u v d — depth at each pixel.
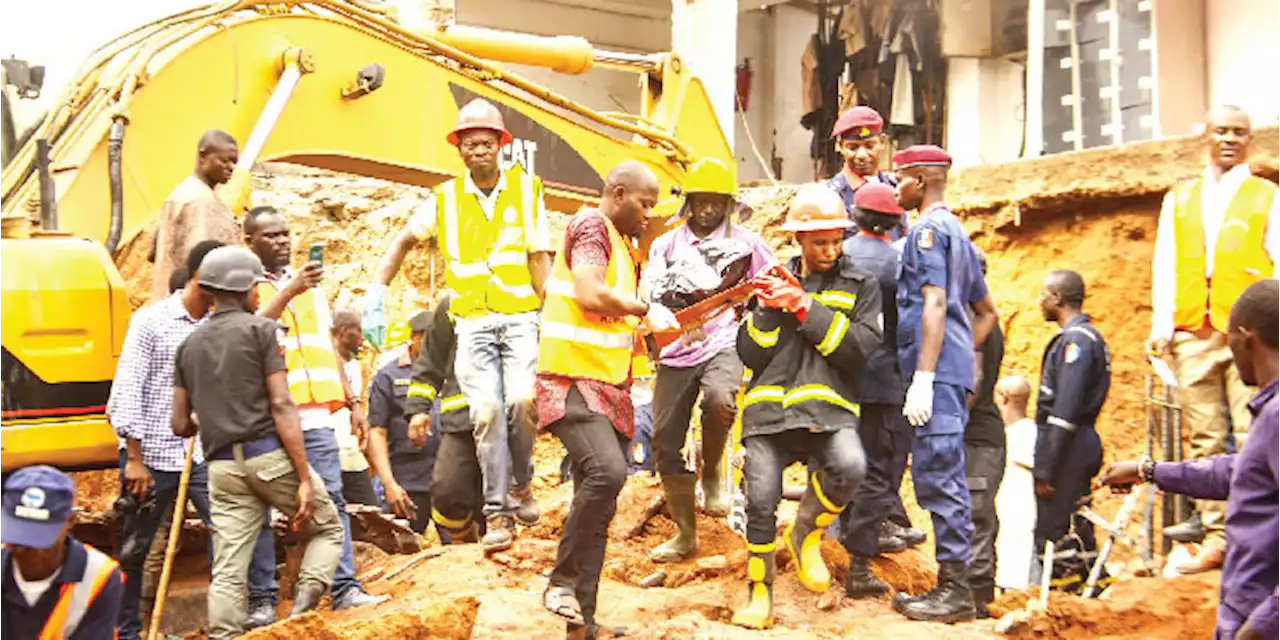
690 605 8.33
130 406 8.10
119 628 8.48
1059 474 9.59
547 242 9.45
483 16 24.44
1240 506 5.46
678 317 7.88
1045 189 14.53
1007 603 8.51
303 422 8.73
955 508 8.10
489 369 9.20
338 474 8.86
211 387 7.64
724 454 10.29
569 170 12.46
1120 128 16.77
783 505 11.46
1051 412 9.50
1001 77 19.97
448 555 9.24
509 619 7.83
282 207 17.52
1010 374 14.70
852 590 8.62
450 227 9.34
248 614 8.11
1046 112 17.27
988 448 8.93
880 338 7.93
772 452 7.97
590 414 7.31
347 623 7.32
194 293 8.27
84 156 9.51
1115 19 16.83
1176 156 13.91
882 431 8.56
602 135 12.69
